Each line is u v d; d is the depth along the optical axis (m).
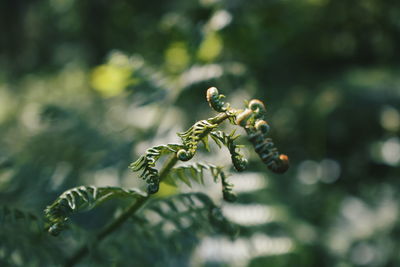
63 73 4.88
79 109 2.34
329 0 2.72
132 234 1.09
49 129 2.16
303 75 3.32
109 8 3.55
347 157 3.48
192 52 1.95
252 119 0.65
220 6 1.96
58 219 0.70
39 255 1.04
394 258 2.62
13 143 2.17
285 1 2.24
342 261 2.53
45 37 6.76
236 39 1.96
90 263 1.00
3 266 0.98
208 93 0.67
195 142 0.67
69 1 4.98
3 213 0.89
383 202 3.13
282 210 2.17
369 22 2.90
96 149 1.90
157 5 3.06
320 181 3.26
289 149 3.35
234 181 1.92
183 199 1.00
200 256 1.58
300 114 3.26
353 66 3.52
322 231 2.74
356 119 3.45
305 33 2.84
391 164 3.42
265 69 2.92
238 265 1.64
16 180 1.58
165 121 1.90
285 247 1.87
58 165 1.79
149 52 2.24
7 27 7.06
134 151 1.85
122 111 2.16
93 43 4.37
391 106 3.48
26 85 4.80
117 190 0.79
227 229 0.99
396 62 3.43
